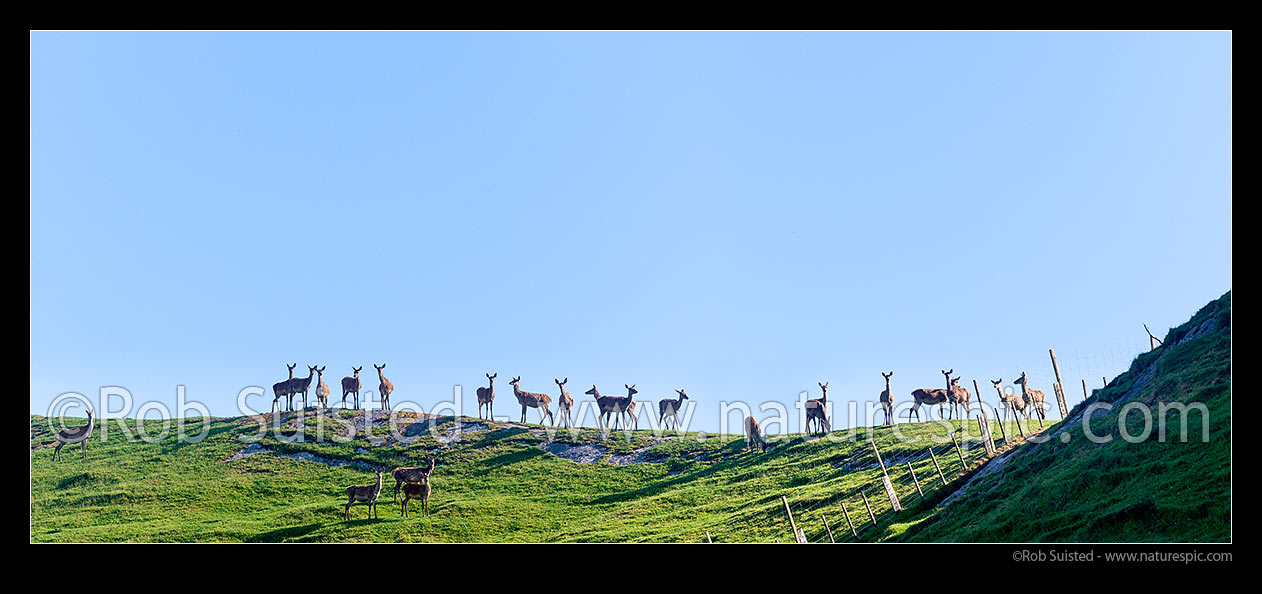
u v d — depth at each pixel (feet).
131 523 174.19
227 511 183.83
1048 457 126.82
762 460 203.62
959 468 147.84
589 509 182.19
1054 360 172.76
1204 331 140.67
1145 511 96.68
